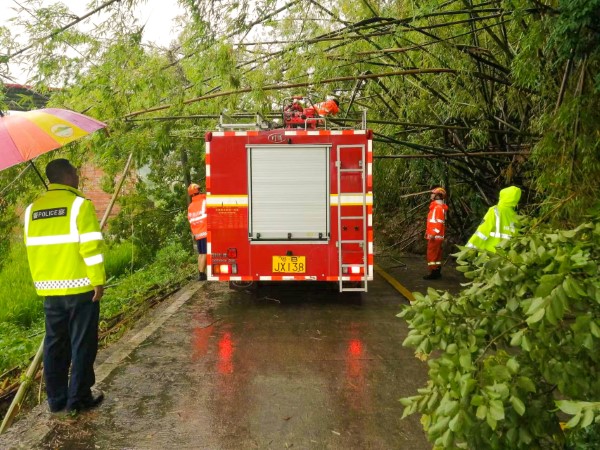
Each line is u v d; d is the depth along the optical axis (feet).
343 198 24.98
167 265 41.19
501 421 7.63
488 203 36.47
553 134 19.63
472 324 8.61
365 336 21.34
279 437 12.84
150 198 48.29
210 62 24.41
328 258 25.23
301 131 24.88
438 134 35.09
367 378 16.69
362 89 36.83
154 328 22.75
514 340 7.80
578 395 7.74
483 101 28.89
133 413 14.25
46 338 14.24
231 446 12.42
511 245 9.47
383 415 14.01
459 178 37.58
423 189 45.70
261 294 29.19
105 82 25.40
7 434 13.20
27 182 27.50
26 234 14.11
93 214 14.11
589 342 7.32
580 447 7.76
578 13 16.15
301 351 19.47
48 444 12.64
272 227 25.22
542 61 20.03
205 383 16.37
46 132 13.46
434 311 8.58
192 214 33.86
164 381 16.56
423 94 31.42
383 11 26.03
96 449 12.37
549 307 7.18
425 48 27.07
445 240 43.86
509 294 8.52
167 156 46.52
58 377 14.30
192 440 12.73
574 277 7.59
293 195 25.12
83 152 29.14
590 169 18.38
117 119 26.81
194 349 19.79
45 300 14.12
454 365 7.85
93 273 13.73
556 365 7.72
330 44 29.68
